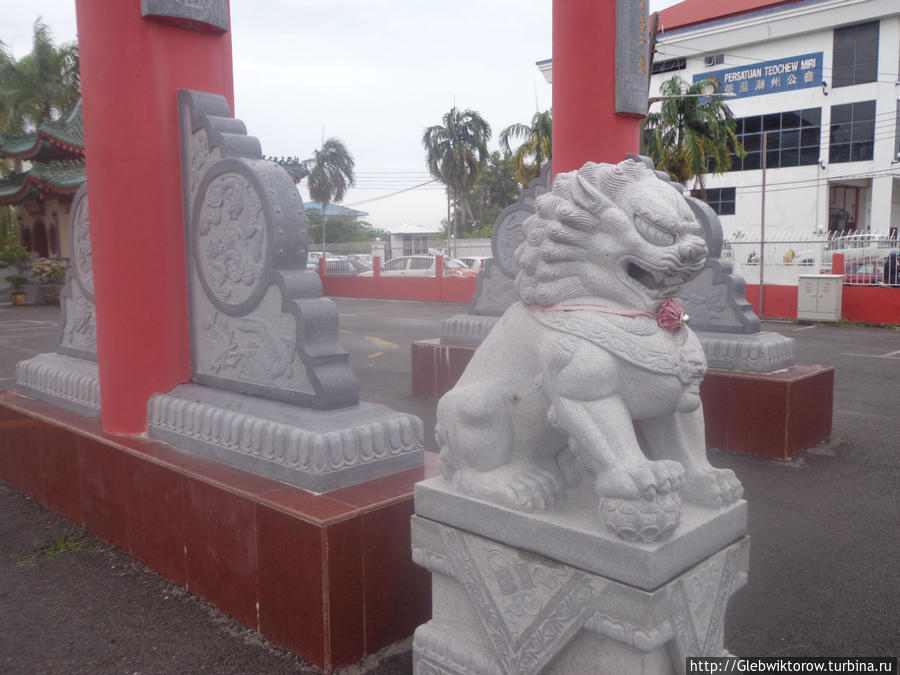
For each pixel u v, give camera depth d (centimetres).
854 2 2286
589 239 183
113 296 328
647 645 157
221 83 346
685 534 167
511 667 187
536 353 193
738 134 2645
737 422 502
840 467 466
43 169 2212
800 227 2544
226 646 252
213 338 320
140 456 305
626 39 513
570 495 197
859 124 2388
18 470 418
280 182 287
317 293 283
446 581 208
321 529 224
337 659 232
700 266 179
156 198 323
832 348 1021
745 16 2497
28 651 255
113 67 315
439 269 2095
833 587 299
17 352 1086
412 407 666
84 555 330
